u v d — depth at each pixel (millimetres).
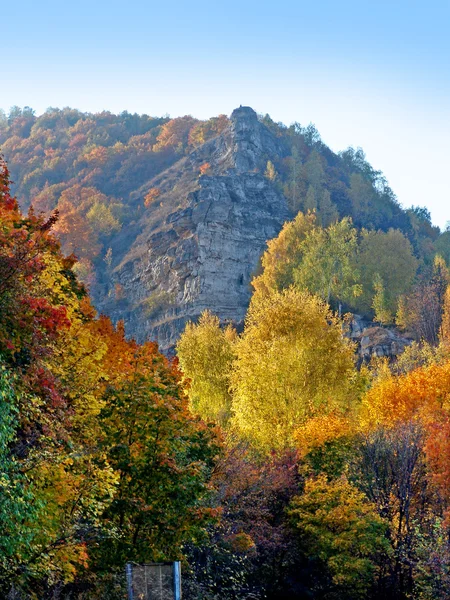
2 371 17094
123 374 26453
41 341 20375
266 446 50531
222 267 180625
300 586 39156
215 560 33656
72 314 25891
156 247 195250
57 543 17547
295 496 39688
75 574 21578
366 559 36656
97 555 22859
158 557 23656
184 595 28375
